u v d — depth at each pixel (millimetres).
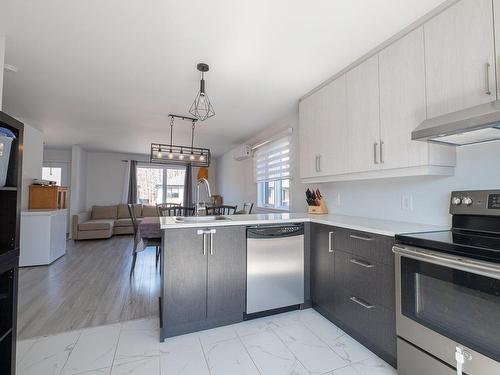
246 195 5375
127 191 7223
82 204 6594
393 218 2168
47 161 6535
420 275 1364
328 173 2438
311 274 2369
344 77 2275
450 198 1716
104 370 1537
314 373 1521
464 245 1156
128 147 6289
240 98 3012
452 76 1453
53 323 2100
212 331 1981
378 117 1914
